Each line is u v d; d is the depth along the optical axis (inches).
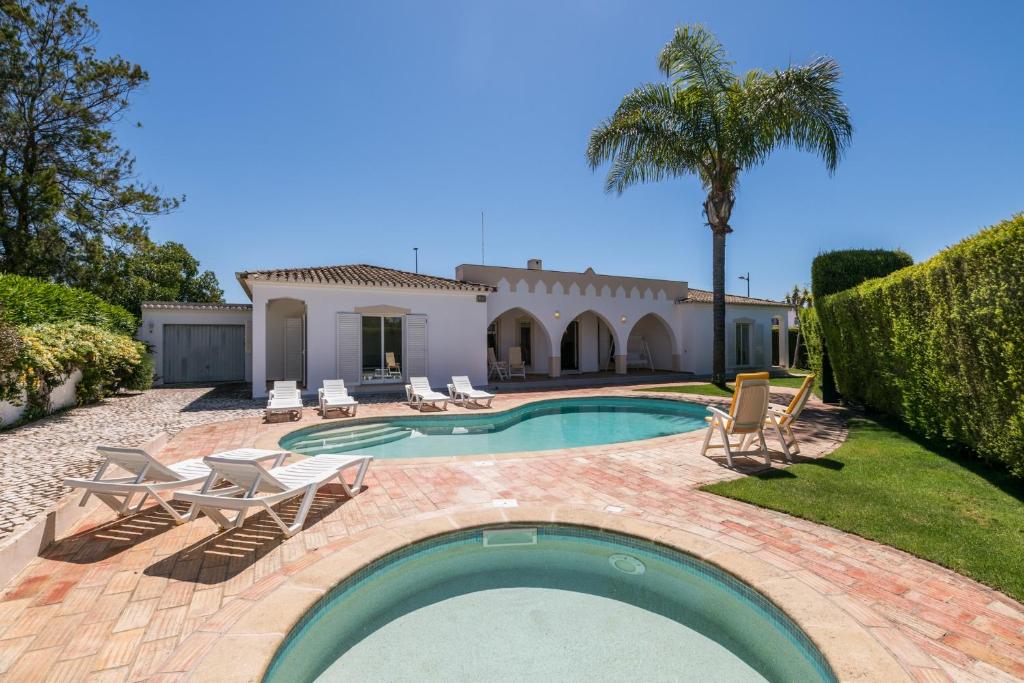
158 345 729.0
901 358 302.5
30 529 149.8
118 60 876.0
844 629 108.2
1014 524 167.9
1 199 794.2
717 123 585.3
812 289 499.2
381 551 152.1
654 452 289.9
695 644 119.3
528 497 207.9
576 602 138.6
